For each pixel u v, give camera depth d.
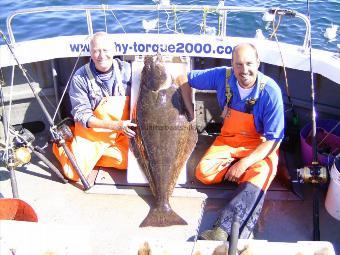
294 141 3.77
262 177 3.03
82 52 3.80
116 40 3.72
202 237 2.79
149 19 7.29
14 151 3.22
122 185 3.43
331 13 7.79
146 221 3.04
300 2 8.30
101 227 3.04
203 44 3.68
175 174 3.22
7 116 3.56
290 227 3.04
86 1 8.43
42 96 4.12
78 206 3.24
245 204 2.94
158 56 3.44
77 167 3.38
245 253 2.17
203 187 3.37
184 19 7.18
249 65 2.92
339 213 3.02
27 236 2.27
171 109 3.32
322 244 2.20
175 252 2.23
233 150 3.34
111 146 3.56
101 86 3.47
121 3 8.30
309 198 3.27
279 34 6.99
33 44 3.80
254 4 8.08
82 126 3.54
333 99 3.72
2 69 3.88
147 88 3.34
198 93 3.94
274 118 3.09
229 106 3.29
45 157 3.62
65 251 2.22
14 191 3.00
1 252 2.20
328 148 3.48
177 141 3.27
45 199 3.32
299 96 3.83
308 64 3.44
